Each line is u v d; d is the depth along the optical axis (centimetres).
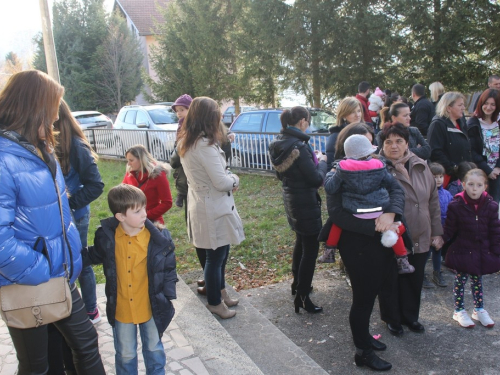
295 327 396
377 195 298
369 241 307
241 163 1081
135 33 3309
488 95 507
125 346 260
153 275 252
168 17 2216
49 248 198
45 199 197
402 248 312
